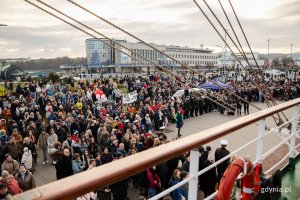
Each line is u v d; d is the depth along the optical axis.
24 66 113.75
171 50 110.19
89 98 23.09
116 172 1.06
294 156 3.88
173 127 20.30
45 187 0.86
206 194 7.43
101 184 1.00
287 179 3.58
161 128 16.42
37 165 12.38
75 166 8.81
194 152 1.68
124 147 10.88
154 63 4.21
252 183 2.23
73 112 16.44
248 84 32.84
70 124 14.42
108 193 7.20
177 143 1.50
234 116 24.05
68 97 22.86
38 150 14.60
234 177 1.89
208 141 1.70
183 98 23.91
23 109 16.39
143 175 7.87
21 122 13.98
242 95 28.30
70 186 0.90
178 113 17.95
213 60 132.88
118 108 19.66
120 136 12.39
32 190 0.83
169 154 1.35
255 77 5.64
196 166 1.70
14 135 11.30
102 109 18.11
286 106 3.19
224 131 1.89
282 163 4.12
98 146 11.76
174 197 6.64
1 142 11.31
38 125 13.87
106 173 1.03
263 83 5.86
